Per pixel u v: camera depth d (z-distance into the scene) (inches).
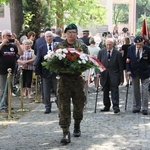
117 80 467.2
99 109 495.5
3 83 474.3
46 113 467.5
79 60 320.2
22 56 570.9
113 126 399.5
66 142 330.3
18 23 737.0
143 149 317.7
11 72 473.1
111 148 320.5
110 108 502.6
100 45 766.5
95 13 1185.4
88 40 683.4
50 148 320.5
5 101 476.7
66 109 328.8
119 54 467.8
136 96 473.7
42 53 457.7
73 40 333.1
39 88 612.7
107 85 474.9
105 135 362.3
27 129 388.2
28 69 573.0
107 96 479.5
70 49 322.3
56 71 324.5
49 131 378.3
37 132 374.9
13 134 368.5
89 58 325.4
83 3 1154.7
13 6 735.1
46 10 861.8
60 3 1065.5
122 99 579.2
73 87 330.0
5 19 1389.0
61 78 327.6
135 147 323.6
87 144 331.9
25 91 593.0
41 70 463.2
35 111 483.5
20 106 515.5
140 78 465.7
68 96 329.1
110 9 1578.5
